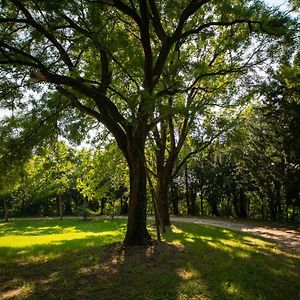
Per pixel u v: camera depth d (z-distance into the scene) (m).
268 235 23.88
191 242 15.66
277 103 30.17
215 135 22.23
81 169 35.09
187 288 9.20
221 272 10.70
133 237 13.77
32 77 12.43
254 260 12.70
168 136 29.42
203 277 10.12
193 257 12.37
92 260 11.98
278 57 16.39
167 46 14.24
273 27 14.44
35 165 20.97
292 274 11.34
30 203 65.69
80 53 14.38
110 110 13.84
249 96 19.69
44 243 20.31
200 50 21.59
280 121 31.11
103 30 12.96
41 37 13.53
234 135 22.70
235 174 48.50
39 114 15.98
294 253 15.95
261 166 37.75
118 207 56.56
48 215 66.81
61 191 49.62
